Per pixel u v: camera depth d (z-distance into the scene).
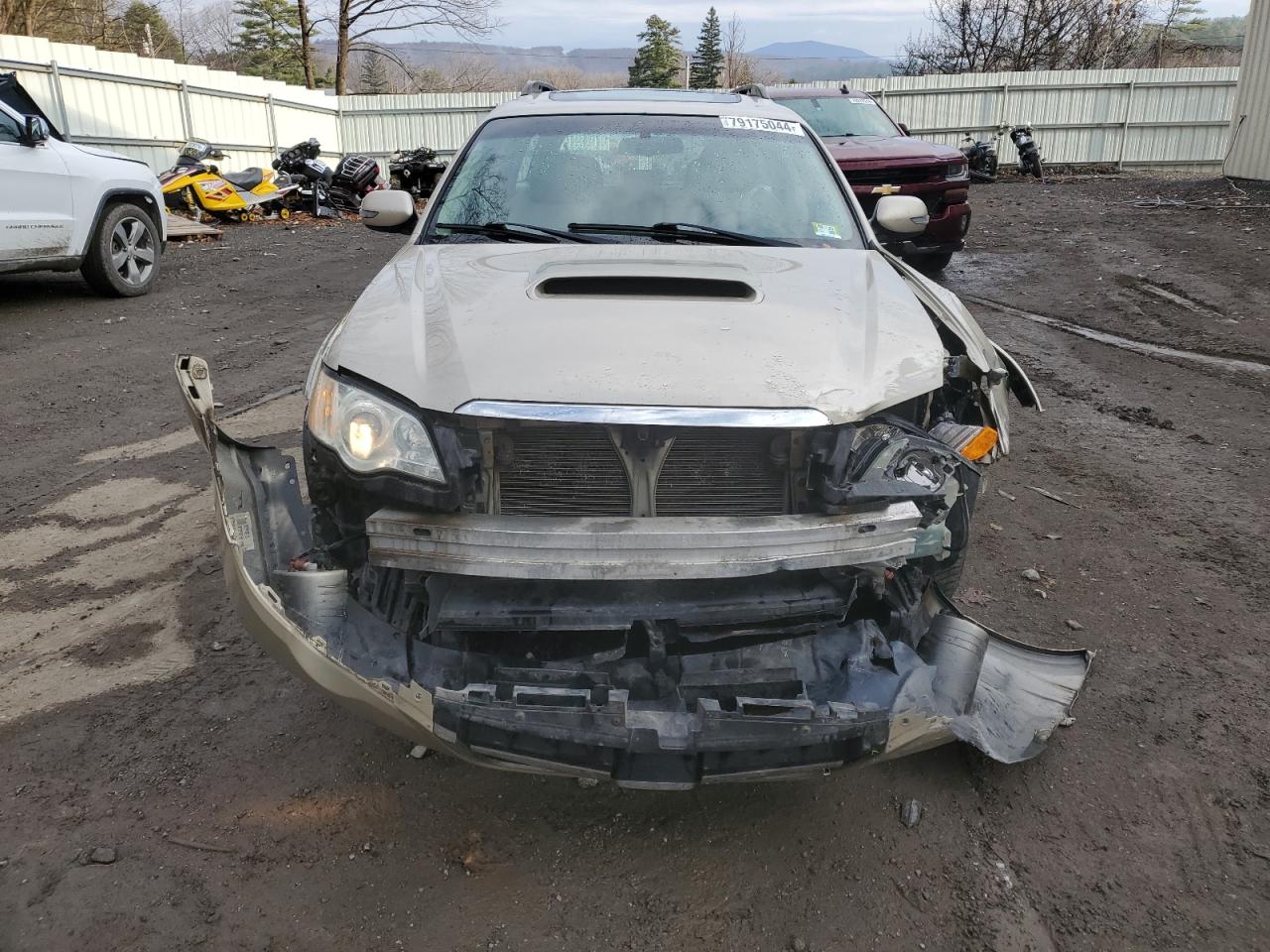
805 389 2.26
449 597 2.20
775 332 2.46
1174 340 7.34
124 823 2.45
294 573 2.22
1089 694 3.08
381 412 2.24
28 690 2.99
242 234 13.70
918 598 2.53
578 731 2.08
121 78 15.38
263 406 5.67
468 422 2.21
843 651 2.31
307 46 32.69
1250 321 7.66
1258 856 2.43
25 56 13.80
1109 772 2.73
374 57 37.28
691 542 2.11
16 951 2.07
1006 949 2.15
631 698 2.19
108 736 2.78
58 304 8.34
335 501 2.41
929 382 2.45
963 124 23.06
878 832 2.50
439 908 2.22
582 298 2.61
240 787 2.59
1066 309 8.38
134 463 4.80
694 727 2.09
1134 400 6.08
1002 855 2.43
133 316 7.97
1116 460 5.11
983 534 4.23
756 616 2.23
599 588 2.22
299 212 16.78
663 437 2.24
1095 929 2.21
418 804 2.55
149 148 16.09
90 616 3.42
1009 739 2.56
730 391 2.22
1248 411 5.82
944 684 2.41
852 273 3.01
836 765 2.18
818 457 2.26
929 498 2.31
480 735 2.14
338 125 22.38
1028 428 5.61
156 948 2.09
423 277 2.87
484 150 3.75
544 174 3.61
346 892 2.26
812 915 2.23
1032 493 4.69
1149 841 2.48
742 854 2.41
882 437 2.31
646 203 3.48
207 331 7.53
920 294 3.19
